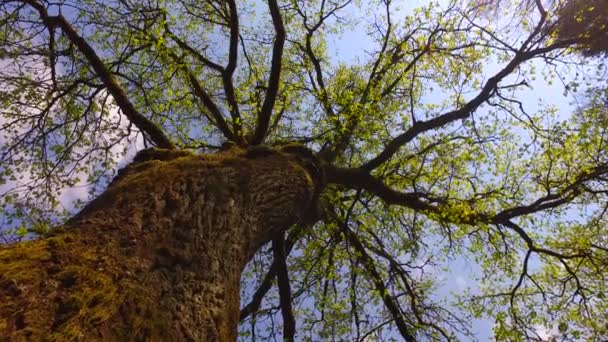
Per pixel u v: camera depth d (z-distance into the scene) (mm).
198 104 7043
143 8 6211
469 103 7273
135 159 3959
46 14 5617
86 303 1957
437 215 7055
